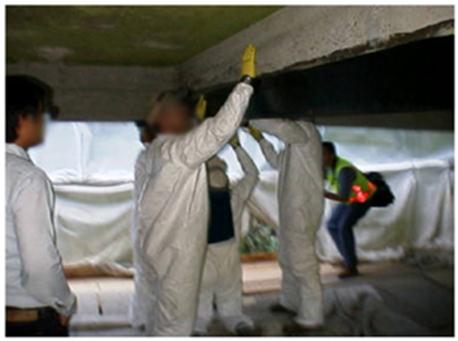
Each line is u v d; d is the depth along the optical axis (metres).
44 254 1.38
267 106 2.37
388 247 5.36
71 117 3.51
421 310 3.53
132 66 3.61
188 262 2.13
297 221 2.96
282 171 3.02
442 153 5.48
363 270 4.75
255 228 5.21
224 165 2.92
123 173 4.87
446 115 3.39
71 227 4.74
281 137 2.85
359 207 4.42
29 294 1.44
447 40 1.55
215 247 2.85
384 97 1.77
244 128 3.12
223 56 2.75
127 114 3.64
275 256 5.09
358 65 1.85
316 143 2.96
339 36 1.75
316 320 3.08
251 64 1.95
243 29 2.47
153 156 2.18
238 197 3.14
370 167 5.33
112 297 3.97
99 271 4.69
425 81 1.63
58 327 1.49
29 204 1.36
